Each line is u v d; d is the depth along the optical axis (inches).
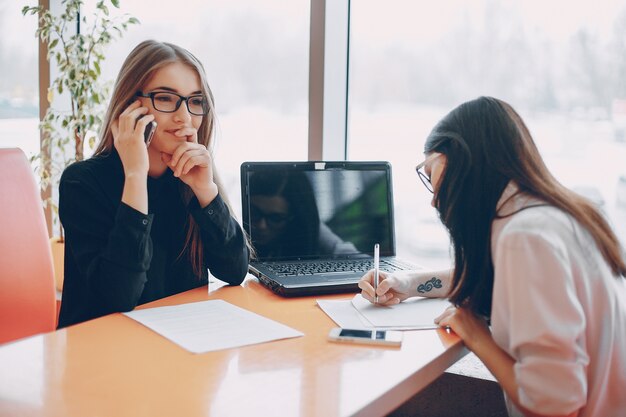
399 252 85.2
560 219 42.1
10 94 120.0
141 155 55.7
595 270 42.5
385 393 35.8
